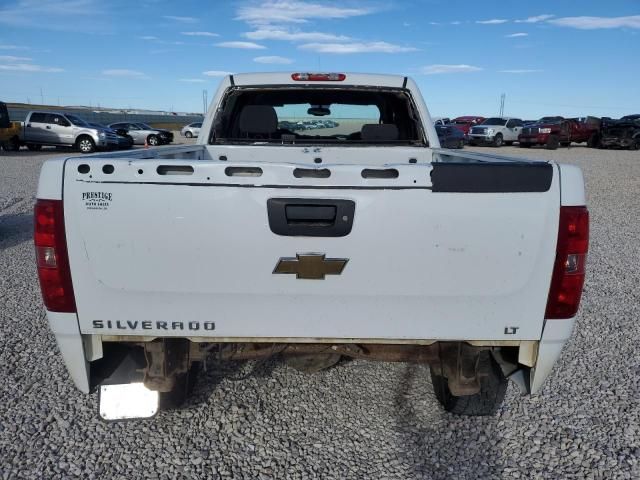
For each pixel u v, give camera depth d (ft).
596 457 9.71
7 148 79.00
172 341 8.50
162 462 9.38
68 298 7.73
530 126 96.43
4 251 23.49
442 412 11.05
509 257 7.63
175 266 7.64
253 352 8.82
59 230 7.50
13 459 9.35
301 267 7.65
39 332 14.61
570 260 7.69
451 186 7.45
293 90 15.48
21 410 10.83
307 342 8.05
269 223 7.51
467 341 8.08
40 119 78.18
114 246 7.57
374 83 15.24
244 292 7.75
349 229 7.54
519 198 7.49
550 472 9.30
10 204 35.04
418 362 8.96
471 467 9.41
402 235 7.55
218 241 7.56
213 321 7.90
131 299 7.78
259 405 11.21
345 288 7.75
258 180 7.42
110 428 10.30
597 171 59.67
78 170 7.38
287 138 15.99
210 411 10.93
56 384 11.87
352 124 16.62
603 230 29.99
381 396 11.66
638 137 93.97
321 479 9.04
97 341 8.05
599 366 13.25
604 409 11.30
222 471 9.19
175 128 178.70
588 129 100.58
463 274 7.69
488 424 10.67
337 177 7.42
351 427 10.52
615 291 19.03
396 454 9.73
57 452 9.57
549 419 10.90
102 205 7.45
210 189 7.43
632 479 9.15
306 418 10.80
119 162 7.36
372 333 7.96
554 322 7.90
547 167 7.47
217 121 15.38
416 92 15.38
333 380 12.30
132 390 8.80
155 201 7.45
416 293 7.77
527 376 8.33
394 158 14.96
